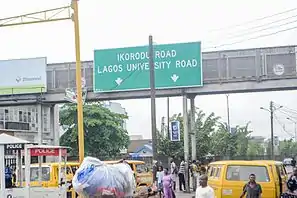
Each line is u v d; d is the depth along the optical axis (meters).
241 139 79.31
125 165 9.10
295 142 111.56
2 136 16.95
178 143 45.66
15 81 35.59
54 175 20.14
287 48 32.41
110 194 8.52
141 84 32.47
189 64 32.09
